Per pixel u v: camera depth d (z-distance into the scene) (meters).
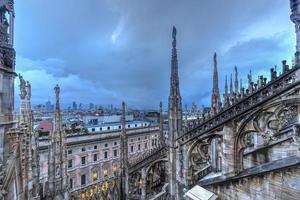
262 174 11.69
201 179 16.92
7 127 9.09
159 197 20.67
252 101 12.67
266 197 11.47
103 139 68.62
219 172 17.30
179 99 18.61
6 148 8.95
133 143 79.44
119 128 89.19
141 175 23.78
